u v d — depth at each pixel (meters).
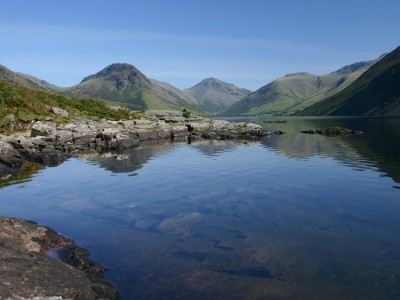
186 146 57.81
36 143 46.59
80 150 52.03
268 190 24.66
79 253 14.39
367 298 10.93
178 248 15.03
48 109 65.50
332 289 11.50
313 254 14.08
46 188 26.50
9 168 35.69
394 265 12.91
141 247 15.22
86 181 28.88
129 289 11.86
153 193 24.42
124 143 58.38
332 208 20.00
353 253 14.03
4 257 12.16
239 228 17.16
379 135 76.50
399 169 32.00
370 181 26.92
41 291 10.30
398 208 19.72
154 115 112.12
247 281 12.15
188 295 11.41
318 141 64.75
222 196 23.23
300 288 11.60
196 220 18.48
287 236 15.98
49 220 18.94
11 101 58.38
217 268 13.16
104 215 19.67
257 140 70.38
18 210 20.86
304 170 32.50
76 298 10.62
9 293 9.71
